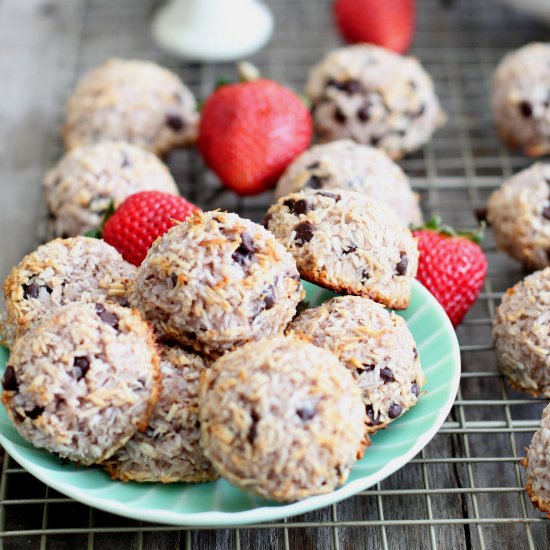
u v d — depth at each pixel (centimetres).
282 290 39
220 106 50
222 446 37
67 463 40
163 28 58
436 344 42
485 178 53
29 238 51
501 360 45
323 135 53
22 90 57
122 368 38
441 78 58
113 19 61
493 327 45
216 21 57
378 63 52
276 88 51
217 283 39
